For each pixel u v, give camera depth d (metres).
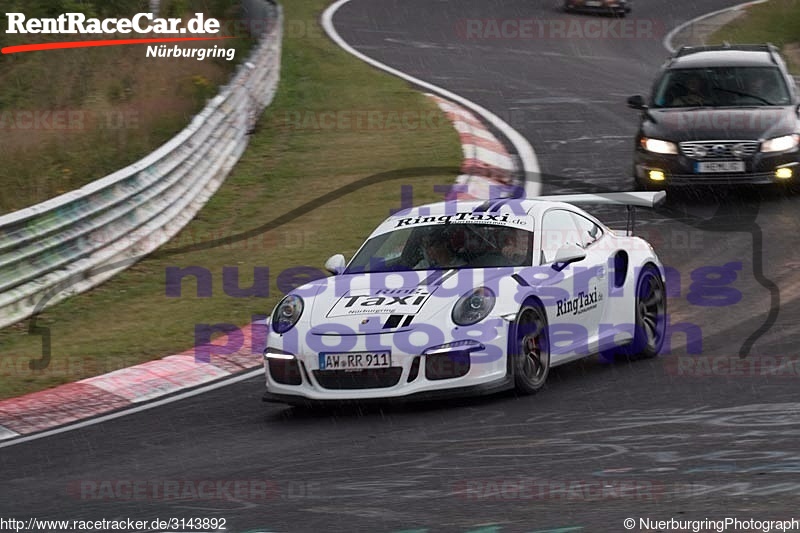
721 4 140.12
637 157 51.44
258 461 22.83
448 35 113.12
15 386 31.91
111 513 19.69
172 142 54.81
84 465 23.75
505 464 20.98
